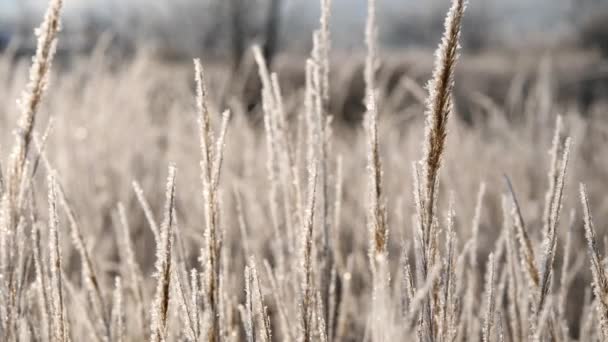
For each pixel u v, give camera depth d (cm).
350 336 157
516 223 129
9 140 255
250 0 1189
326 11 143
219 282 131
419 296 123
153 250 238
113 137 307
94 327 142
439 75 124
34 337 137
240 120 261
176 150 308
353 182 266
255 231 184
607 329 131
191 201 250
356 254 189
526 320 137
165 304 128
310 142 145
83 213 232
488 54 1744
